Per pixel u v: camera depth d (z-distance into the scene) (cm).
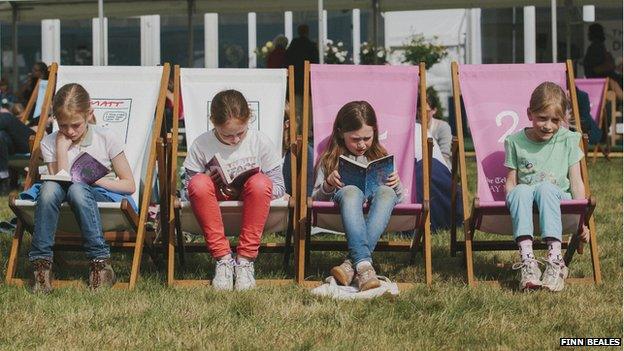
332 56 1212
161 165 480
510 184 486
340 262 540
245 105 469
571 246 488
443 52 1341
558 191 462
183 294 448
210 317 408
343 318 405
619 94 1230
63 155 478
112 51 1487
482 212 468
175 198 477
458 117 503
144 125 520
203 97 529
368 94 520
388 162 471
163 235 492
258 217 465
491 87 518
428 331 391
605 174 985
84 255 564
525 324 402
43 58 1489
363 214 477
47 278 457
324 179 485
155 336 382
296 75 1170
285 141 596
